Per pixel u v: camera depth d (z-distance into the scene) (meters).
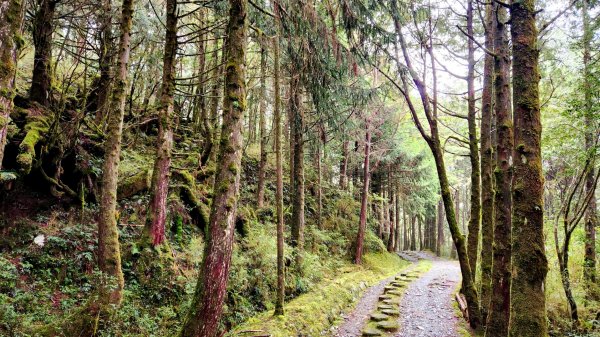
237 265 8.16
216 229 4.39
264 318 6.76
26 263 5.54
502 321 5.31
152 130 11.88
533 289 3.22
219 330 6.43
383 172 20.67
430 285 11.84
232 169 4.54
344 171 18.00
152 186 7.19
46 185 6.88
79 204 7.27
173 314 6.04
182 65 14.42
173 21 7.57
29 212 6.49
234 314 7.08
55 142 7.03
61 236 6.36
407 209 24.34
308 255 10.65
